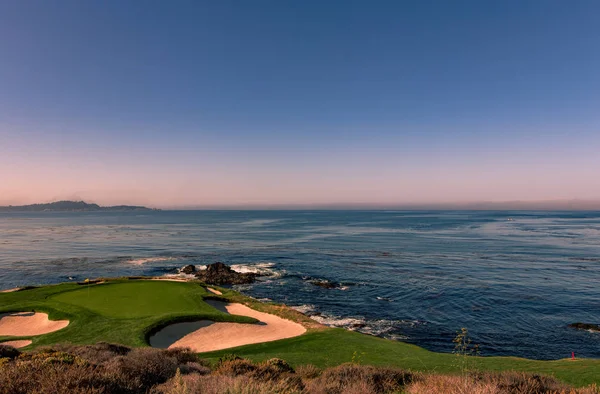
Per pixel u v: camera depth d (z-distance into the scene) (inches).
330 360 724.7
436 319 1243.8
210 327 1016.9
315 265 2314.2
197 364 523.2
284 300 1513.3
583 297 1491.1
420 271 2081.7
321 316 1285.7
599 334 1091.3
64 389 266.7
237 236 4404.5
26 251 3061.0
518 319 1230.9
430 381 391.9
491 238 3905.0
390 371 465.1
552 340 1048.8
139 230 5541.3
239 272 2107.5
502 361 703.7
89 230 5546.3
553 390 360.2
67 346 598.9
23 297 1216.8
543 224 6781.5
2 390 264.8
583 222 7564.0
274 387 305.7
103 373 315.3
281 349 816.3
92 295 1251.8
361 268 2194.9
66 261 2554.1
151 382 373.7
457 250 2938.0
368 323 1206.9
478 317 1256.2
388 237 4126.5
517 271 2050.9
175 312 1061.1
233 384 301.1
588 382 543.8
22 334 954.7
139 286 1381.6
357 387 382.6
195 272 2106.3
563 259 2444.6
